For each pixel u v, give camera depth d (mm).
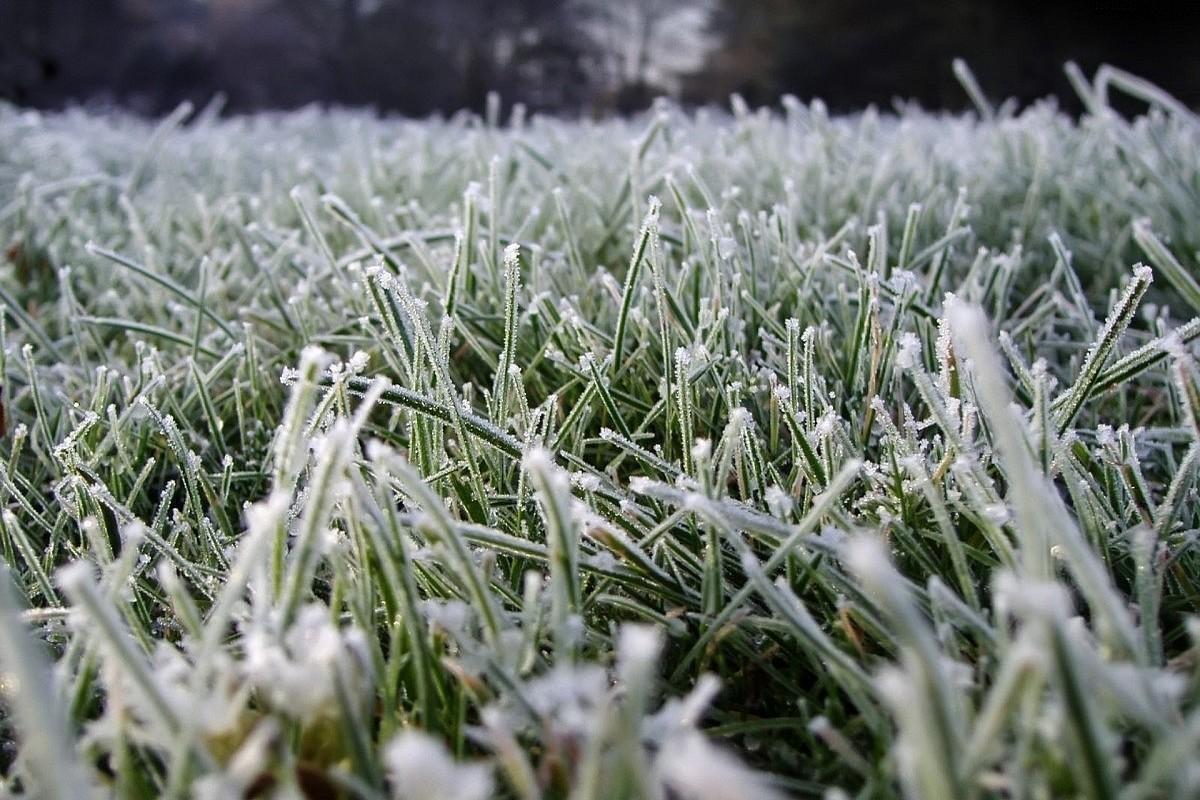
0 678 171
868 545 117
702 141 634
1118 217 471
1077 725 117
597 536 186
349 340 319
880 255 314
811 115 596
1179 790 118
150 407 243
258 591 172
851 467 169
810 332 233
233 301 406
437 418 213
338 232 484
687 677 193
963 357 224
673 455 264
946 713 118
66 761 111
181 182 654
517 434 251
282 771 140
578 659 179
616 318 326
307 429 209
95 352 385
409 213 475
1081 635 151
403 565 168
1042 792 134
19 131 794
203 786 124
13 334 377
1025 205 470
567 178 468
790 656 191
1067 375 321
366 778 145
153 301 385
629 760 120
